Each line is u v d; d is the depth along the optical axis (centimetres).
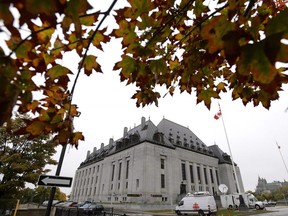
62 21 95
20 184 1208
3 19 83
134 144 4244
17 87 101
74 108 179
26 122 151
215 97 242
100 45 169
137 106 261
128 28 169
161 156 4128
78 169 7312
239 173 5900
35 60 145
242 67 86
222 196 3759
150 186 3628
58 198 7081
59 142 162
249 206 3447
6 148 1248
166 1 195
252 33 95
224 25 100
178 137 5091
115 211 3050
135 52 180
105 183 4838
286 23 83
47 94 162
